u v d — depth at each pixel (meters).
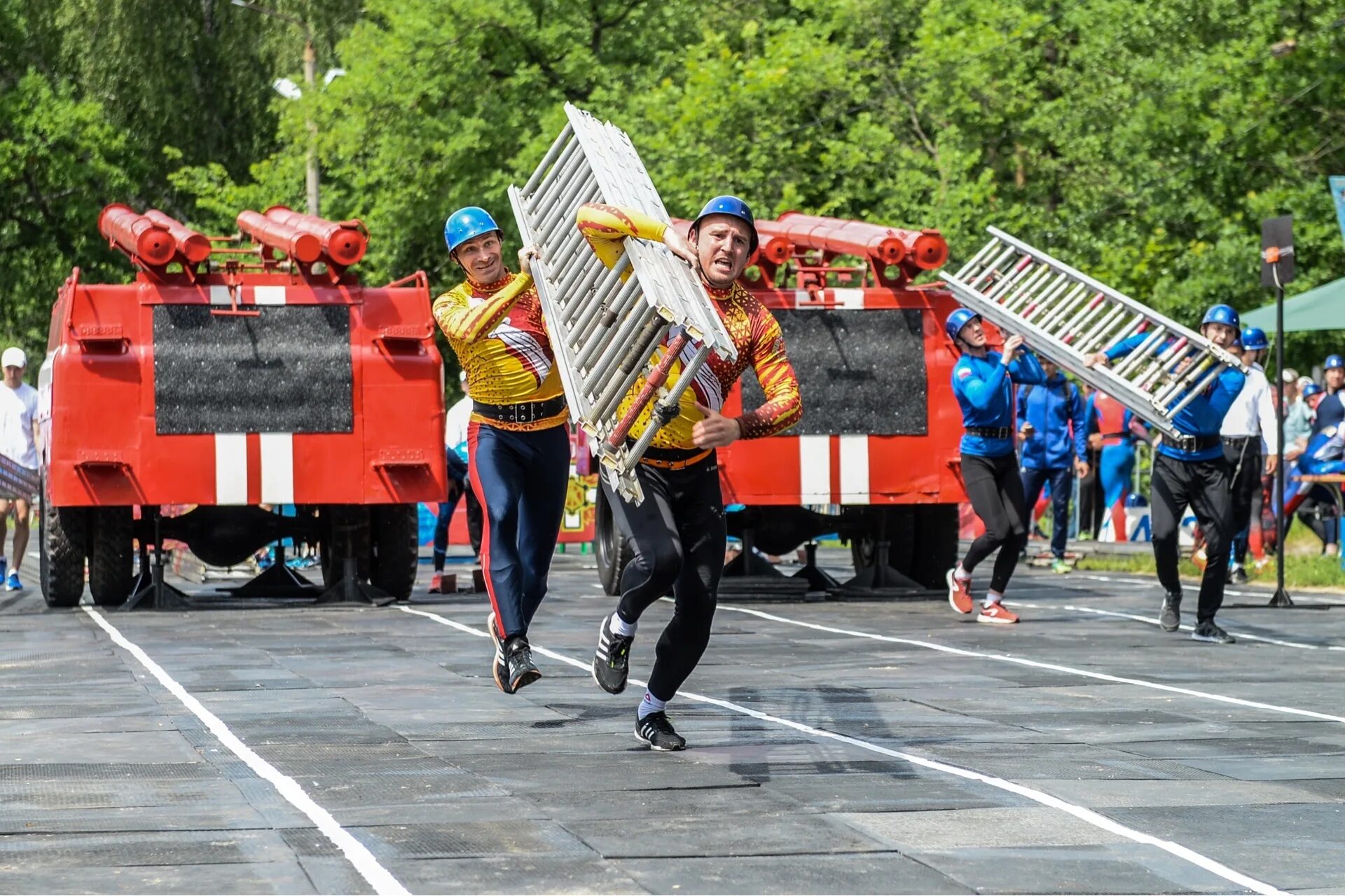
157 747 9.87
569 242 10.01
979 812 8.09
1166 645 16.03
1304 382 31.03
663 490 9.60
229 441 20.31
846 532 22.48
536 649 15.36
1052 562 27.11
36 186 57.84
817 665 14.29
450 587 23.33
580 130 10.32
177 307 20.36
